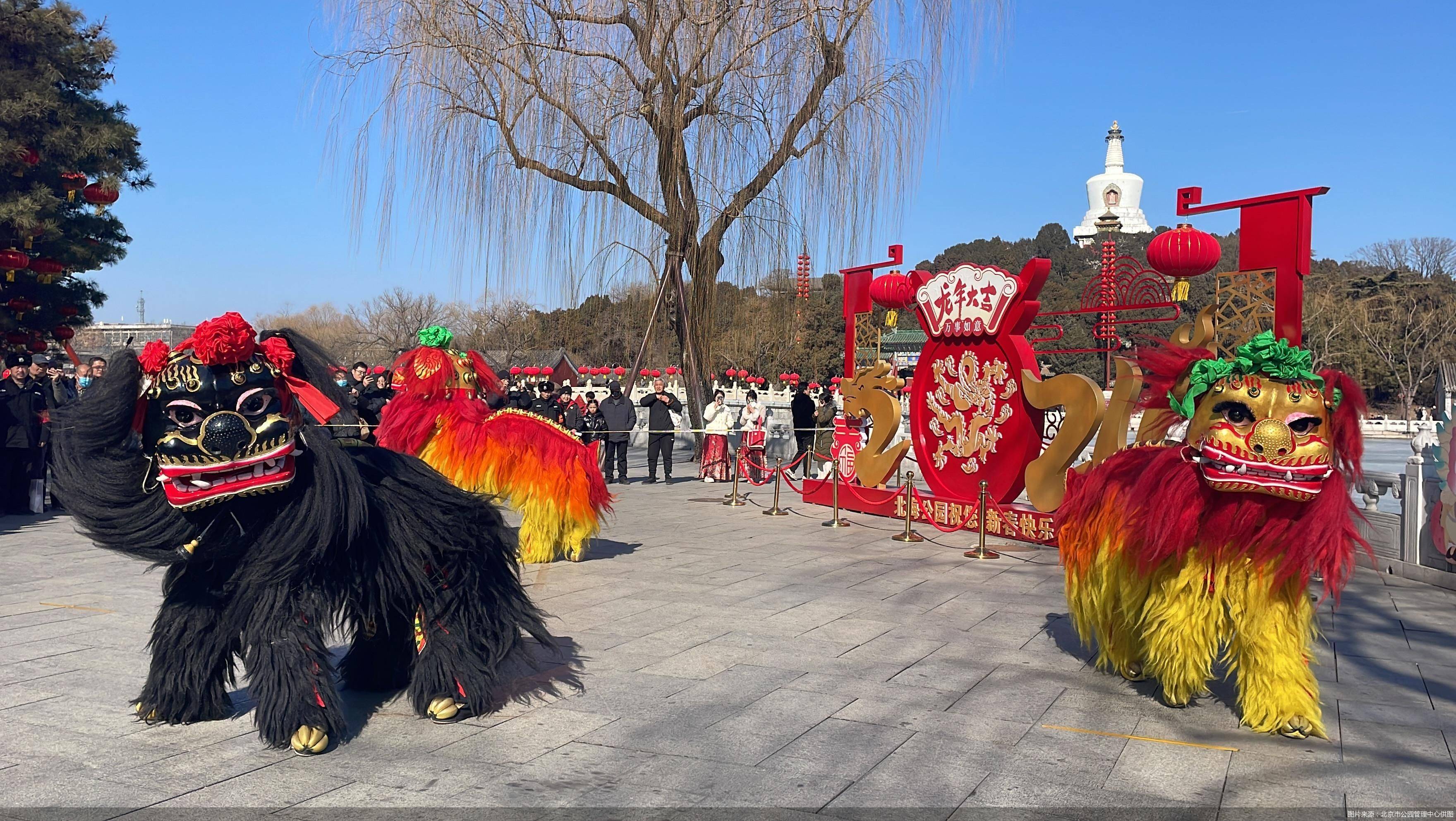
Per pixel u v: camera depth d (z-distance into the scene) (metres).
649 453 16.38
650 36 12.67
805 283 14.63
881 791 3.72
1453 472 7.86
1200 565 4.55
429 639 4.45
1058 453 9.62
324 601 4.06
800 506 12.99
